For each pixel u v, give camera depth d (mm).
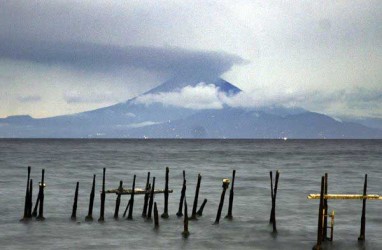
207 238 42719
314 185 86250
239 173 110062
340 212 56625
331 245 40906
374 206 60844
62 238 42125
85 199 63500
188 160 162250
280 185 85875
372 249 39781
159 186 80688
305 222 50375
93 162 144125
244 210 56969
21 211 54781
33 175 99125
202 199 65000
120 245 40250
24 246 39906
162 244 40688
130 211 47594
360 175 106688
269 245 41125
